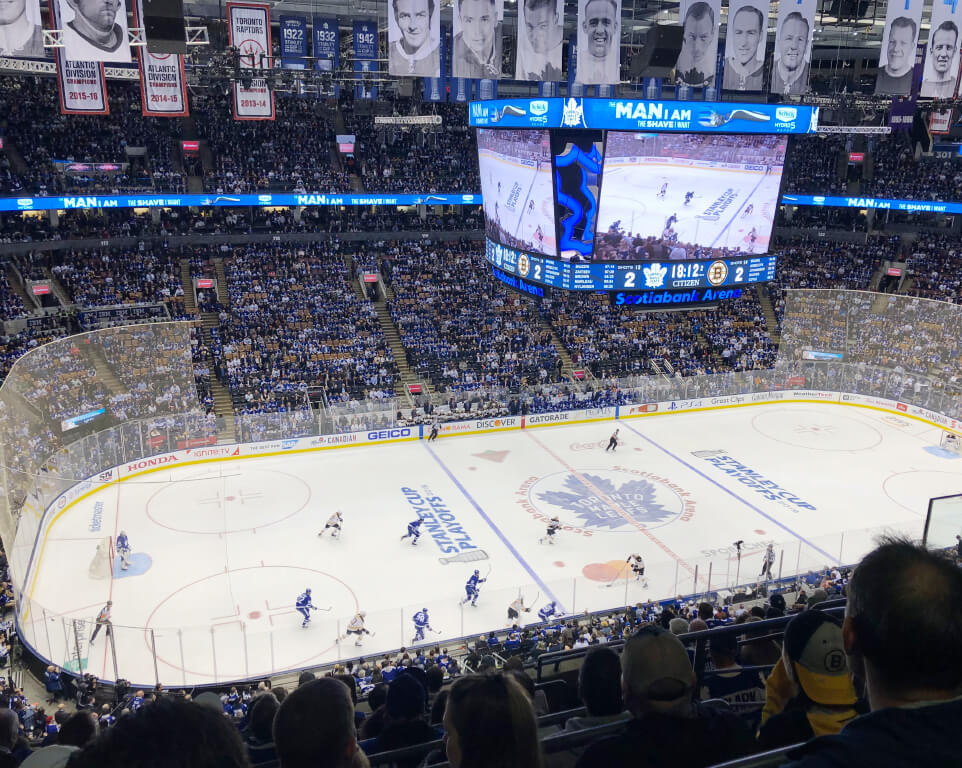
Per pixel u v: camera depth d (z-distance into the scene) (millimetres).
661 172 25000
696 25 27031
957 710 2076
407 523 35250
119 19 24312
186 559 31672
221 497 37375
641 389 49469
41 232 49094
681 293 26406
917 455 44062
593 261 25375
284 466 41250
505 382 49250
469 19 26812
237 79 36500
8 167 47844
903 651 2160
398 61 26703
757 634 6547
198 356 46625
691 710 3547
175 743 2109
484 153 28969
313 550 32719
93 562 30000
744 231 26531
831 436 46844
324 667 24641
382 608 28484
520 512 36531
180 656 23953
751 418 49812
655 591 28859
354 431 43812
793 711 3605
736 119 24953
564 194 25062
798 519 36219
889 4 31719
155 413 40062
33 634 24469
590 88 43375
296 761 3348
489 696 3033
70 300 48344
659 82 40188
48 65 41438
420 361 49781
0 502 27109
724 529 35125
